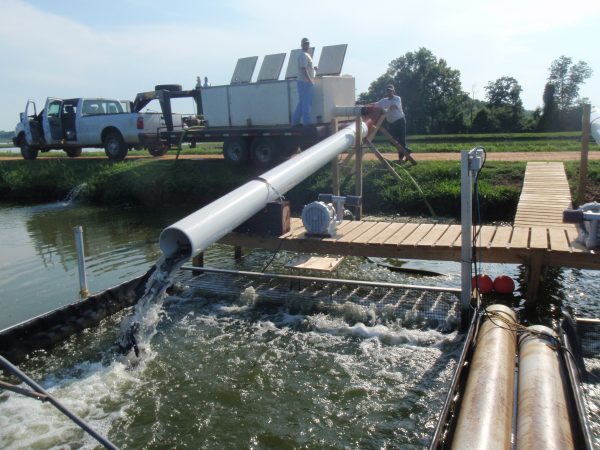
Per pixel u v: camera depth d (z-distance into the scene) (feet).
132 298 24.56
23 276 30.50
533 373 14.85
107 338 21.07
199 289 25.88
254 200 18.11
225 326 22.09
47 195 58.13
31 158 72.13
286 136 46.78
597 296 24.45
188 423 15.34
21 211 51.96
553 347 16.47
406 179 43.45
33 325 19.70
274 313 23.36
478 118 179.73
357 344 20.11
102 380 17.80
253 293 24.50
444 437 12.55
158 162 58.03
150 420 15.52
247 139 49.67
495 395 13.52
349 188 43.62
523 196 34.06
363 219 40.37
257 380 17.62
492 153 56.24
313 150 26.00
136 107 62.44
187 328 21.95
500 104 215.92
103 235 40.11
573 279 26.86
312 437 14.57
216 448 14.21
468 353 16.57
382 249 24.70
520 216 29.25
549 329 17.48
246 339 20.80
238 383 17.44
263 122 48.32
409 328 21.26
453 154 56.18
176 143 53.36
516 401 14.47
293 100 46.16
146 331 19.31
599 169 41.14
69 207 53.16
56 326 20.65
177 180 51.19
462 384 15.08
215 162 54.80
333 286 24.48
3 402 16.51
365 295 23.41
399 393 16.60
